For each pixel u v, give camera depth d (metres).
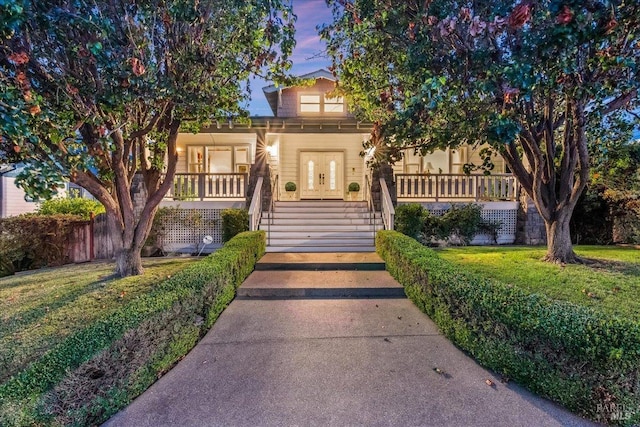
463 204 9.73
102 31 3.49
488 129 3.80
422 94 3.79
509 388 2.76
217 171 12.56
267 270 6.60
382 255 7.04
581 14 2.94
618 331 2.31
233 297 5.18
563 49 3.21
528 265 6.17
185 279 3.88
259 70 5.06
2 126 2.90
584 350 2.34
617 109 5.46
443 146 4.78
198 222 9.27
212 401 2.64
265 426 2.36
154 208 5.99
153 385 2.87
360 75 5.75
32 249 7.39
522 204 9.86
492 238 9.82
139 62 3.73
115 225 5.80
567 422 2.36
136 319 2.74
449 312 3.65
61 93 3.94
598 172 7.32
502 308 2.91
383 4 4.28
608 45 3.75
